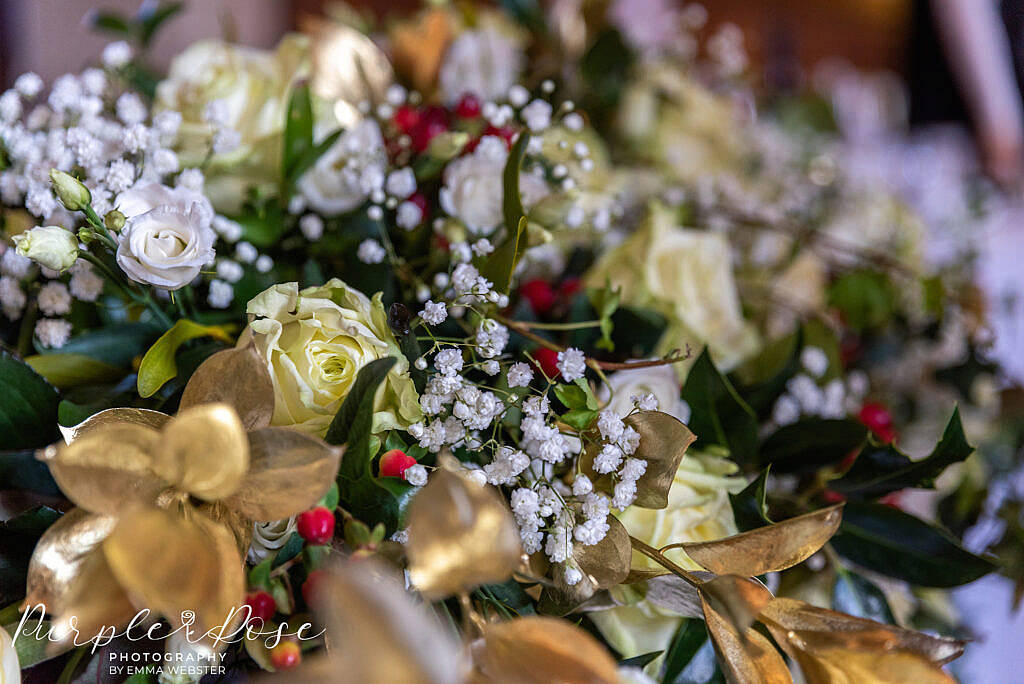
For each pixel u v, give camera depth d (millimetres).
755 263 939
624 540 568
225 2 1380
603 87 984
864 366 873
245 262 675
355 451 552
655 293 747
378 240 709
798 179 1165
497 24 991
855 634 523
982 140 1936
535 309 719
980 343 857
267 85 720
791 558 551
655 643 622
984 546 766
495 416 584
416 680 459
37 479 583
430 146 701
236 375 530
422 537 494
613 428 567
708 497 626
